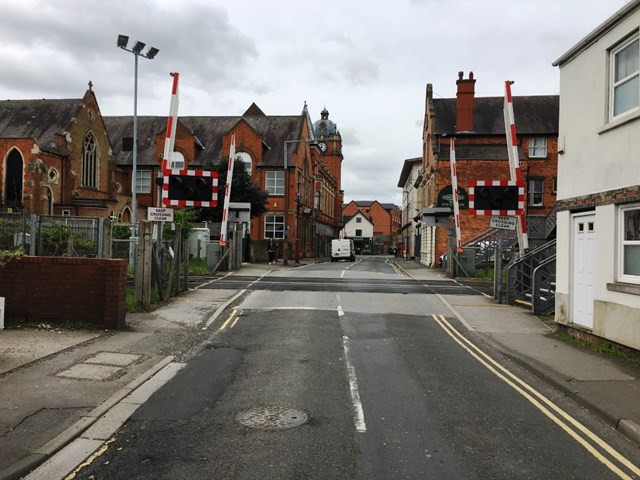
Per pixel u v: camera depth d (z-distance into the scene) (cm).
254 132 4856
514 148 1756
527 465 498
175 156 4984
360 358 919
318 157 6184
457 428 592
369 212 14288
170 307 1421
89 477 457
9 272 1061
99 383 716
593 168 1045
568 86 1155
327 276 2523
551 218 2652
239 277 2364
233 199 3862
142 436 551
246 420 602
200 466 480
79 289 1073
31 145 3894
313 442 540
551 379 784
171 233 2397
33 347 888
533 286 1436
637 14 913
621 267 959
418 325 1264
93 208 4206
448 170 3644
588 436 578
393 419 615
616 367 852
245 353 946
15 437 524
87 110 4541
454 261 2606
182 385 741
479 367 881
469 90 3909
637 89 925
